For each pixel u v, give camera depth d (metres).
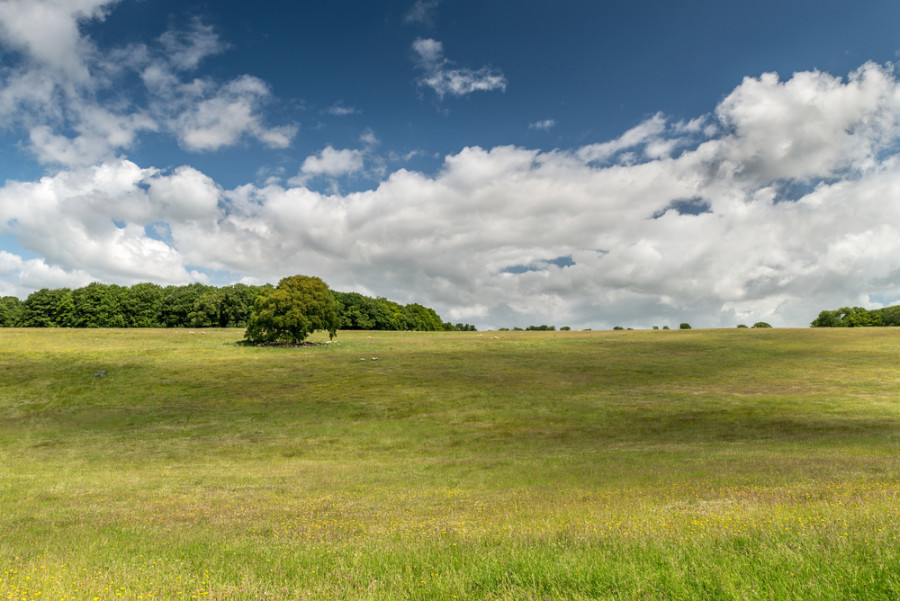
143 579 7.49
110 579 7.52
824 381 49.59
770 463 19.94
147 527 12.85
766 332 93.69
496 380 53.12
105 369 56.38
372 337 94.00
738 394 44.62
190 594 6.72
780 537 7.86
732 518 9.92
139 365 59.09
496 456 27.38
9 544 11.09
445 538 9.78
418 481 20.83
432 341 86.94
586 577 6.54
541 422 36.66
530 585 6.45
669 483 17.08
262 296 79.25
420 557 8.08
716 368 58.78
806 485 14.37
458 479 21.09
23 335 82.75
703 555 7.12
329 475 22.95
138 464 26.88
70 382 50.66
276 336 77.38
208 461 27.86
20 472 24.34
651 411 38.56
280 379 53.16
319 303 78.12
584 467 22.38
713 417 35.75
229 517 14.14
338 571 7.70
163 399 44.91
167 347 72.88
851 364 58.59
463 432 34.56
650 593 5.91
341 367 60.00
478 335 101.25
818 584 5.67
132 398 45.22
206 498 17.69
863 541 7.15
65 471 24.62
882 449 23.31
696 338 87.44
